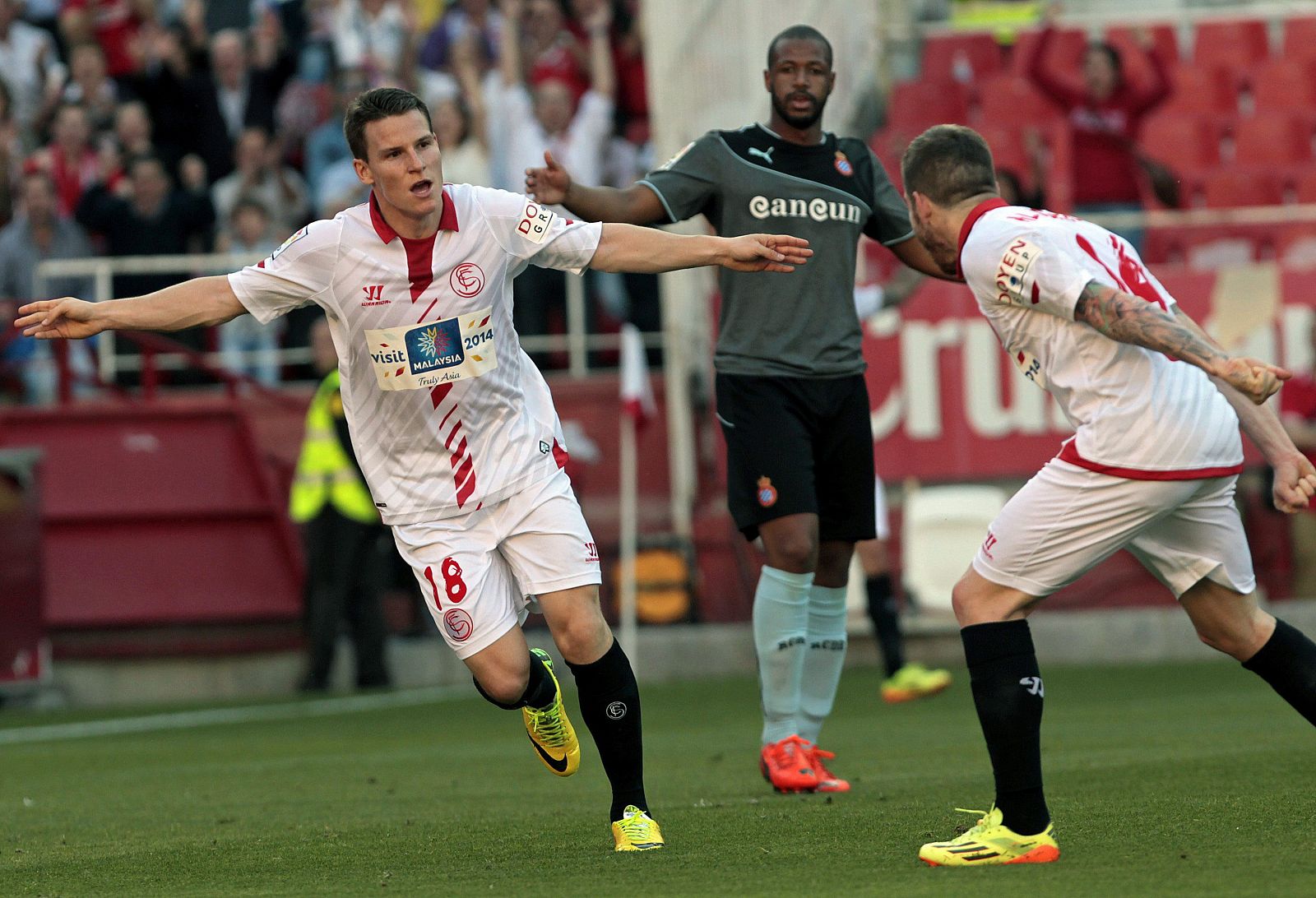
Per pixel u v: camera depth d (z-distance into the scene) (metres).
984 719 14.41
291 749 31.98
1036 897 12.32
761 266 15.79
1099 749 25.02
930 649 44.12
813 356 21.09
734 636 45.06
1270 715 30.02
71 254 52.22
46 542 47.38
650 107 55.97
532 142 52.00
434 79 59.12
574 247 15.83
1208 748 24.11
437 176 15.25
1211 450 14.36
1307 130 55.19
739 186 21.08
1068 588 46.66
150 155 52.66
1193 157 54.91
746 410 21.14
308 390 51.34
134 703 46.34
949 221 15.02
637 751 16.28
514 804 21.28
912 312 45.34
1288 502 14.39
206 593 47.34
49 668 45.69
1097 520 14.32
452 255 15.70
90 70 58.03
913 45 56.06
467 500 16.25
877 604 35.03
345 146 54.97
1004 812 14.32
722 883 13.73
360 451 16.52
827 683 22.14
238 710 41.47
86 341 52.47
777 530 20.91
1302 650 15.32
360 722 37.38
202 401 50.19
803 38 20.95
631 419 42.72
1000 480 45.22
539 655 17.56
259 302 15.70
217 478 48.16
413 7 60.25
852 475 21.59
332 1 58.47
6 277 51.75
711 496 49.22
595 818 19.19
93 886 15.42
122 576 47.28
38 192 51.72
